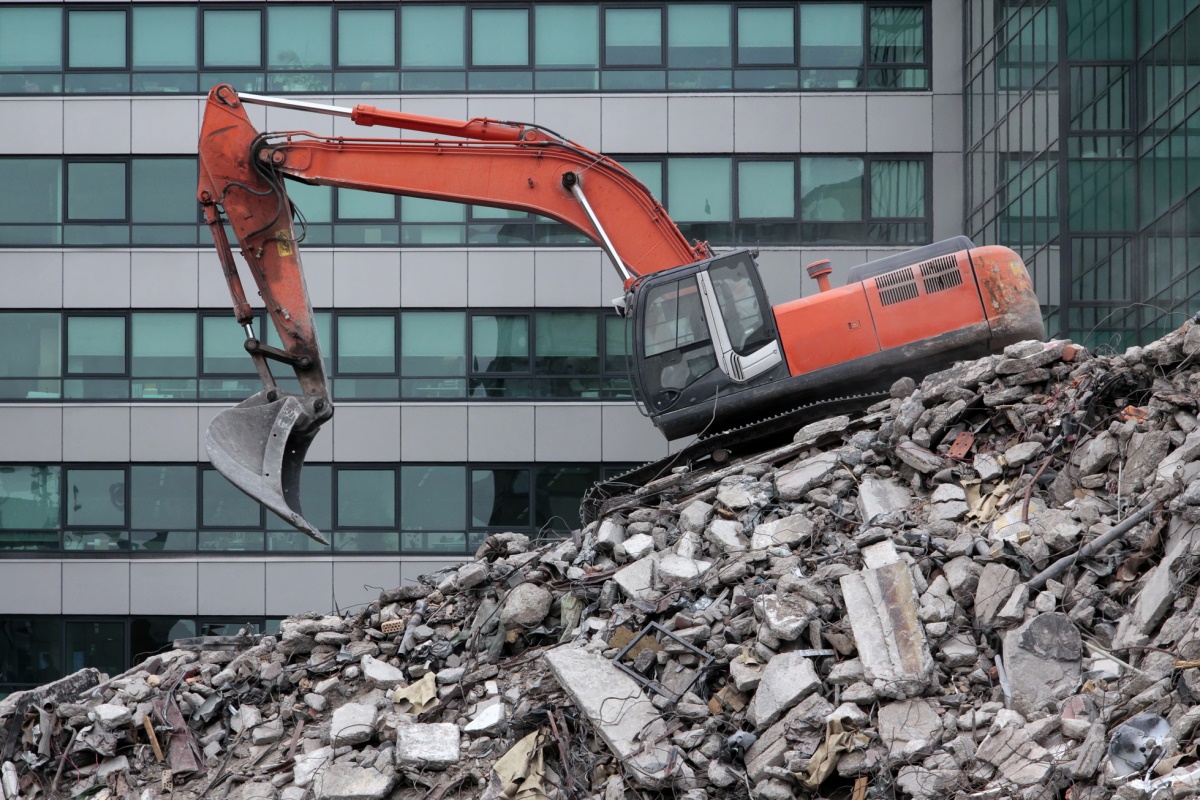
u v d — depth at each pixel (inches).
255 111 2546.8
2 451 2519.7
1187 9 2058.3
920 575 1031.6
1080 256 2199.8
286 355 1353.3
